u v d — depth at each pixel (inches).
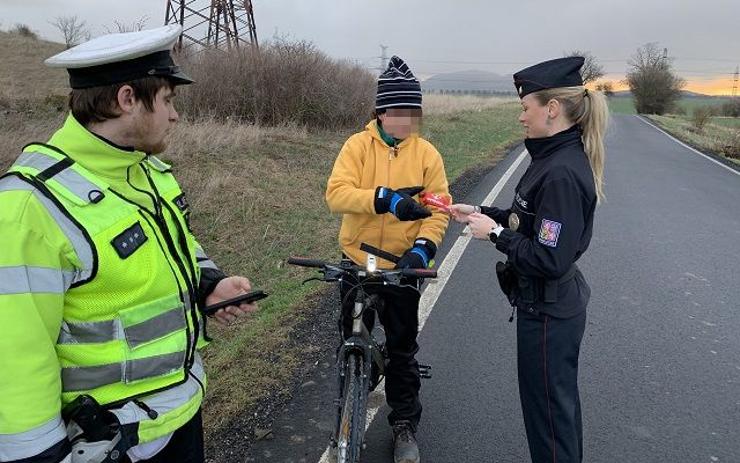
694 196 409.4
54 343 58.7
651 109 2309.3
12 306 53.9
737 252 271.4
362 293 103.0
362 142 113.5
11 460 55.2
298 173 360.5
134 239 62.7
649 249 272.4
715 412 141.3
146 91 63.2
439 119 764.6
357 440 105.9
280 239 256.8
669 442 129.6
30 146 62.1
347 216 117.6
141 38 63.4
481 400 143.3
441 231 113.3
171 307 67.5
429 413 137.8
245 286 83.6
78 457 61.1
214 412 131.5
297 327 174.7
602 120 91.6
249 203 289.4
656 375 157.4
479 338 175.2
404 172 111.9
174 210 73.9
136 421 64.2
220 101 511.2
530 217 94.0
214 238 248.1
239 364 152.5
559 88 90.4
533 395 98.3
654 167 553.6
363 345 104.1
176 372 68.8
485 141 616.7
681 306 204.8
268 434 124.3
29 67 866.1
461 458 122.5
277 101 520.4
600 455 124.7
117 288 61.7
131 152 65.7
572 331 95.3
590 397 146.4
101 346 62.6
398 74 106.2
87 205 59.5
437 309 195.3
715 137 1002.1
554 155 91.5
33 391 55.2
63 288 58.2
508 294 102.0
